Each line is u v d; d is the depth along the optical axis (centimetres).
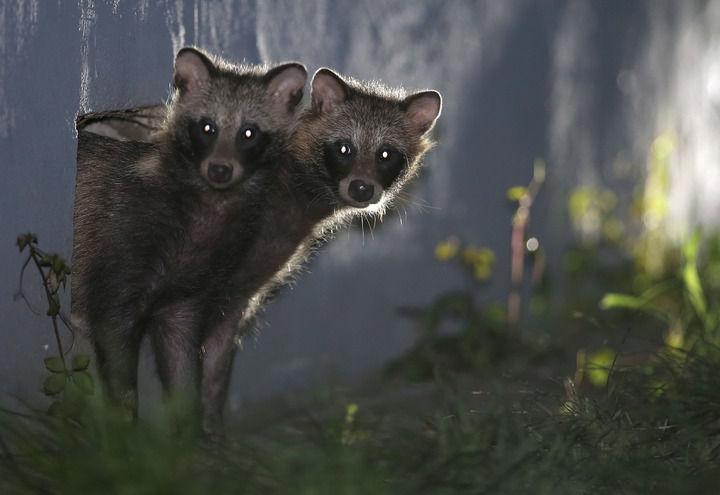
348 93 1129
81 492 643
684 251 1484
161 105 1050
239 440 855
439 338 1475
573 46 1917
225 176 989
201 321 1035
